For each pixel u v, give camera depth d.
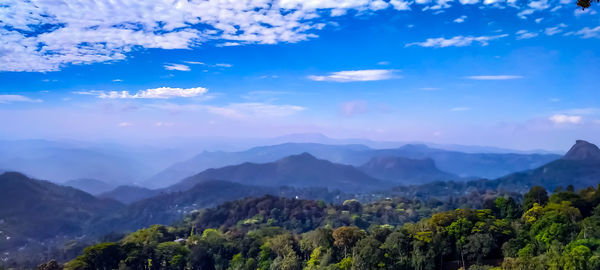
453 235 76.38
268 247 106.38
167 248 112.19
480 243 71.44
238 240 121.38
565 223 70.44
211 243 117.38
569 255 56.78
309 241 97.62
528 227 77.81
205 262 110.94
